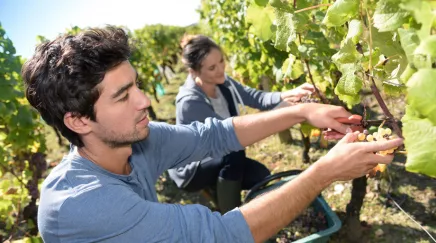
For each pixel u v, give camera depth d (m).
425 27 0.65
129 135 1.25
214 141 1.73
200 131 1.72
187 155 1.71
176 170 2.95
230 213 1.17
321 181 1.17
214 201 3.27
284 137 4.55
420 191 3.15
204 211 1.17
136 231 1.11
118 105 1.18
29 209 3.23
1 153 3.01
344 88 1.12
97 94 1.14
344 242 2.87
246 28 4.23
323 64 1.99
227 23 5.01
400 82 1.05
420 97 0.64
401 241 2.72
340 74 2.28
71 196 1.12
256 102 2.90
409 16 0.82
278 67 2.94
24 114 3.24
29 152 3.39
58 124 1.26
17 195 3.04
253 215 1.14
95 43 1.13
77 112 1.17
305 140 3.88
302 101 2.18
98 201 1.11
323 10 1.54
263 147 4.74
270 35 1.41
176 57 14.75
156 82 9.12
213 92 2.83
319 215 2.78
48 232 1.15
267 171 3.14
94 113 1.18
